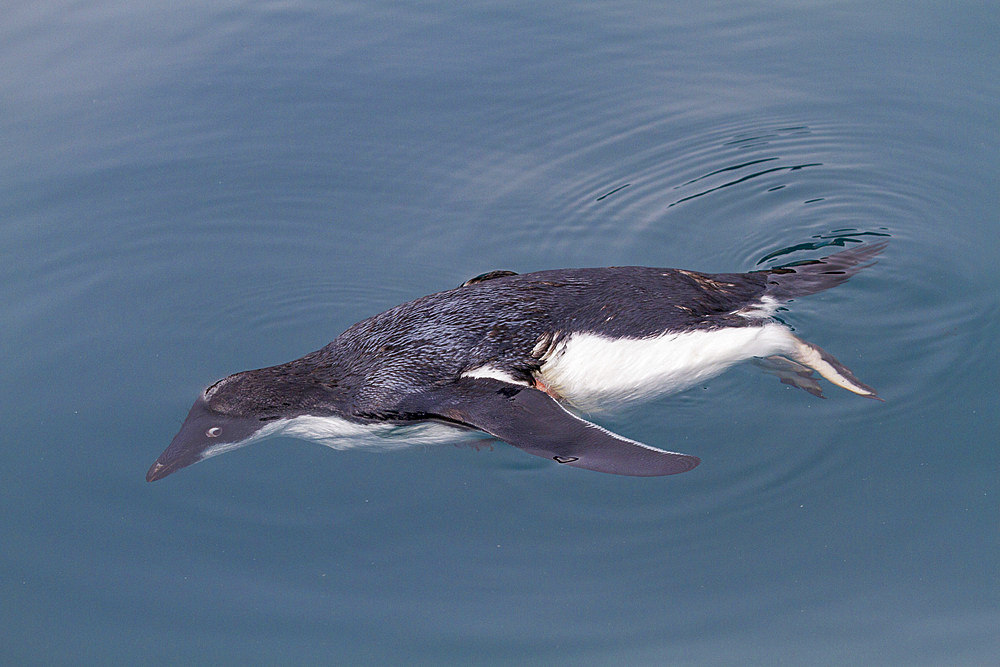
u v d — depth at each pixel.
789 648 5.23
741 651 5.24
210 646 5.50
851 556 5.71
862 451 6.46
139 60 12.07
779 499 6.18
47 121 11.03
